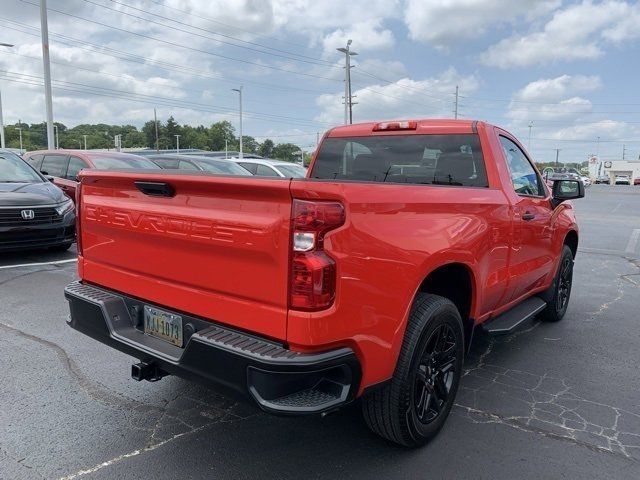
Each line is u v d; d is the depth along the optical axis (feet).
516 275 14.39
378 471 9.89
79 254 12.13
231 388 8.43
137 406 12.27
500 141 14.62
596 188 192.24
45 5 72.69
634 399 13.17
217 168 44.19
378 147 15.79
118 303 10.89
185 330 9.56
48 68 73.82
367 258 8.57
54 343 15.99
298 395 8.27
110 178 10.62
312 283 7.94
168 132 356.79
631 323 19.80
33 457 10.14
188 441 10.84
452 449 10.71
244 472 9.80
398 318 9.27
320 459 10.27
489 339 17.70
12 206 26.73
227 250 8.71
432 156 14.84
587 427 11.69
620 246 41.06
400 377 9.71
